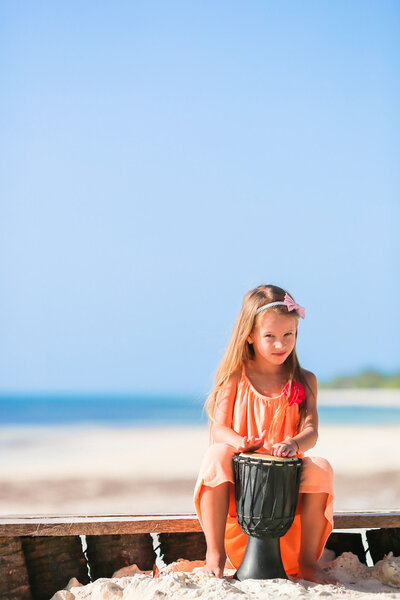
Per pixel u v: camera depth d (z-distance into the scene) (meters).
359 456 17.39
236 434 3.21
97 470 16.14
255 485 2.89
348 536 3.55
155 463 17.16
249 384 3.35
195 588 2.73
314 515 3.01
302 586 2.78
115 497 13.47
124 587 2.83
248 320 3.31
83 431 21.81
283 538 3.22
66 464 17.05
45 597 3.18
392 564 3.10
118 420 23.20
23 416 23.70
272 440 3.27
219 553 2.95
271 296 3.30
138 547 3.37
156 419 23.30
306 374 3.44
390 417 23.53
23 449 19.33
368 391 29.41
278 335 3.25
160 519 3.25
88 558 3.36
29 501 13.25
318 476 3.00
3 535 3.10
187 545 3.43
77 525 3.17
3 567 3.06
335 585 2.91
